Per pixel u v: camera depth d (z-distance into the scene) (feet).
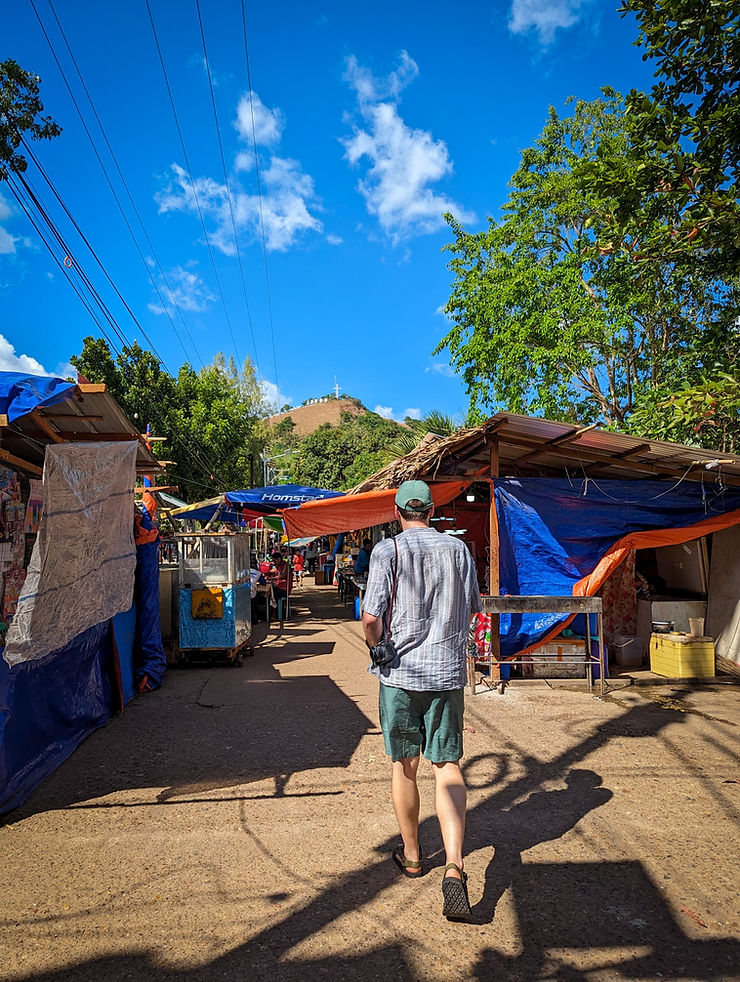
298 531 33.01
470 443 28.35
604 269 59.26
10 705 14.48
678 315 51.21
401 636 10.32
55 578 14.76
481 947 8.95
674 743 17.84
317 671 29.30
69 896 10.28
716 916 9.70
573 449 27.53
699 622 27.66
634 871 11.02
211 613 29.89
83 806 13.88
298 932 9.30
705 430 33.19
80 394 14.35
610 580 29.81
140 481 28.30
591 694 23.76
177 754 17.26
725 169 25.99
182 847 11.97
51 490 14.28
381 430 225.35
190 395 99.04
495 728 19.42
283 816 13.29
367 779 15.31
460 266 70.54
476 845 11.98
